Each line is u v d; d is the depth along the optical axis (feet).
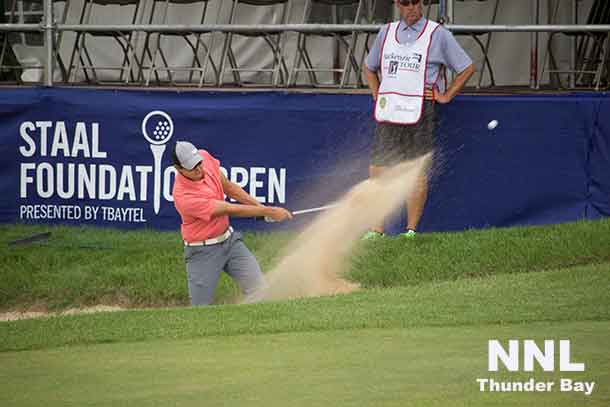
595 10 141.38
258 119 121.39
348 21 152.25
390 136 112.78
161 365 59.52
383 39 112.06
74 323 73.92
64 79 140.26
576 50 145.89
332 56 153.79
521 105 116.47
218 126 122.21
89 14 146.51
